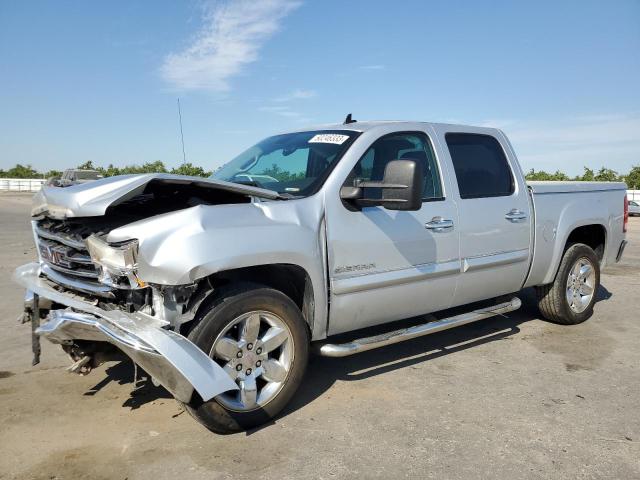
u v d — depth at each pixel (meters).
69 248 3.36
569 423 3.48
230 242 3.08
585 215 5.62
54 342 3.50
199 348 2.96
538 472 2.91
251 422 3.30
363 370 4.39
